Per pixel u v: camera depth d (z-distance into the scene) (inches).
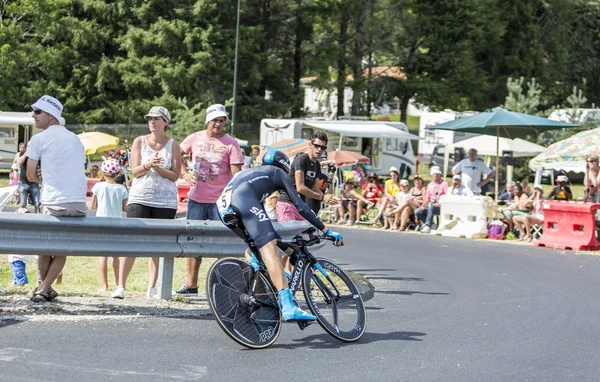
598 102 2714.1
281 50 2405.3
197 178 421.4
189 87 2070.6
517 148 1233.4
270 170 313.0
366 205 1035.3
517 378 282.4
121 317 341.4
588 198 812.0
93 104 2210.9
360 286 482.6
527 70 2491.4
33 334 301.6
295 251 321.1
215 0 2079.2
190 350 295.4
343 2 2284.7
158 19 2063.2
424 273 579.8
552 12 2564.0
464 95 2347.4
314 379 267.7
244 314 304.7
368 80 2358.5
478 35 2314.2
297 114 2368.4
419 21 2298.2
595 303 451.2
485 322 385.4
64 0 1843.0
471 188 972.6
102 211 430.6
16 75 1882.4
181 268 561.6
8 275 482.6
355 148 1722.4
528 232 847.1
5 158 1593.3
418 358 304.7
